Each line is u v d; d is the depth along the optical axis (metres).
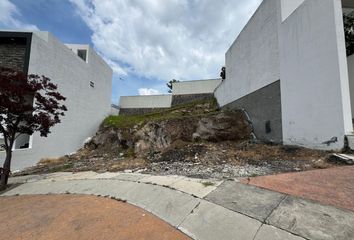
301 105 6.56
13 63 9.52
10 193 5.09
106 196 4.14
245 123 9.97
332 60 5.48
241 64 11.03
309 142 6.24
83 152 12.84
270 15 8.26
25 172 7.85
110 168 6.91
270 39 8.27
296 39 6.78
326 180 3.62
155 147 10.63
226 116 10.55
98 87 17.06
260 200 3.02
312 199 2.89
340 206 2.64
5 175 5.57
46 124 5.92
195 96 20.38
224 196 3.28
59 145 11.35
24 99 5.66
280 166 5.04
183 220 2.85
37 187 5.33
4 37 9.34
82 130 14.18
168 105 21.70
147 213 3.22
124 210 3.39
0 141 8.34
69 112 12.42
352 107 8.11
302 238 2.11
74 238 2.62
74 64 13.05
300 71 6.60
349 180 3.54
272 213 2.63
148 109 22.06
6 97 5.14
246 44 10.42
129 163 7.57
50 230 2.89
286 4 7.57
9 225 3.16
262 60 8.89
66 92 12.11
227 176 4.50
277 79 7.83
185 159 7.01
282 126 7.52
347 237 2.07
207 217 2.79
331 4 5.50
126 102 23.02
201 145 8.70
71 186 5.06
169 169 5.81
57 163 9.46
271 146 7.27
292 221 2.41
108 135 14.09
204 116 11.13
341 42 5.36
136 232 2.65
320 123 5.85
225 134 9.88
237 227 2.47
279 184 3.59
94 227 2.87
